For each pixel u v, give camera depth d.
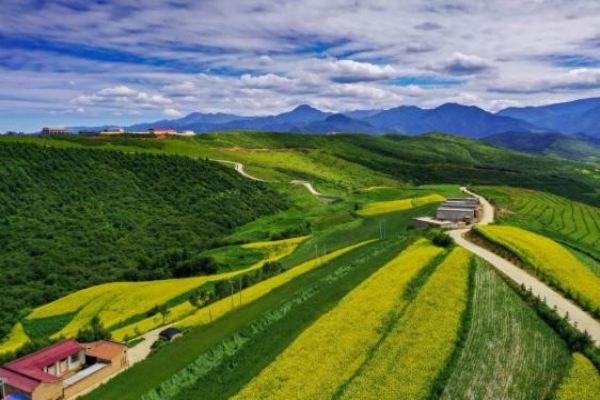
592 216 151.50
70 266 128.38
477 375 43.56
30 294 113.50
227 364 51.00
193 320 79.69
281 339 54.22
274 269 105.31
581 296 58.44
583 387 41.16
